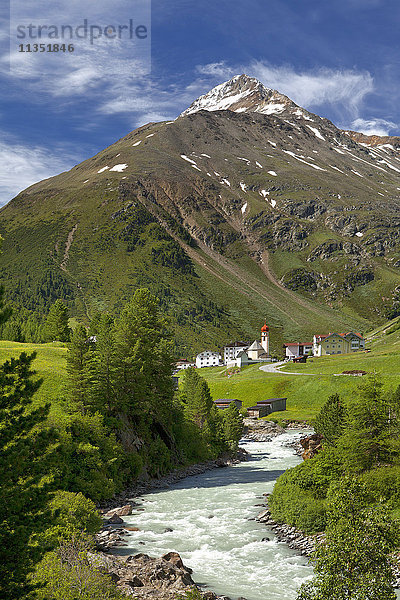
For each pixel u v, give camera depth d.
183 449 89.25
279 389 164.12
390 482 47.12
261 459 92.19
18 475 23.88
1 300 26.28
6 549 21.92
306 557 40.50
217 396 170.00
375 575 25.16
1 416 24.00
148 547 42.84
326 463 54.19
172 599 30.95
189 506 57.16
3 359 91.25
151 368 87.69
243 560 40.00
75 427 62.00
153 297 96.88
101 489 56.59
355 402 56.09
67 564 26.78
